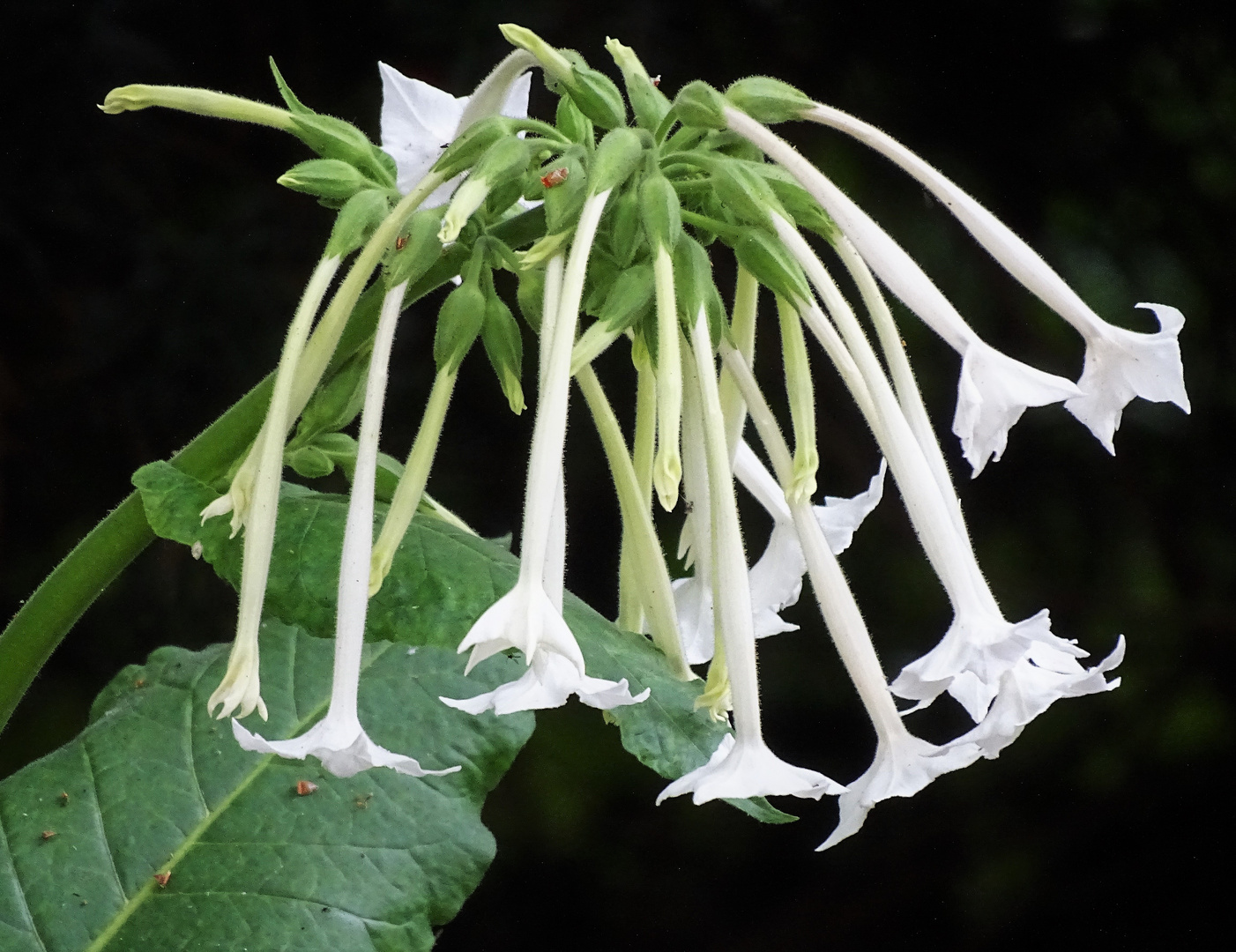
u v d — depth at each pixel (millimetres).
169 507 872
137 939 896
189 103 877
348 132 880
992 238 852
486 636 804
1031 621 816
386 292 851
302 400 848
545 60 862
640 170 855
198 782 923
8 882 903
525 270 872
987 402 825
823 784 828
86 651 1784
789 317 858
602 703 809
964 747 822
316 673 948
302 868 908
